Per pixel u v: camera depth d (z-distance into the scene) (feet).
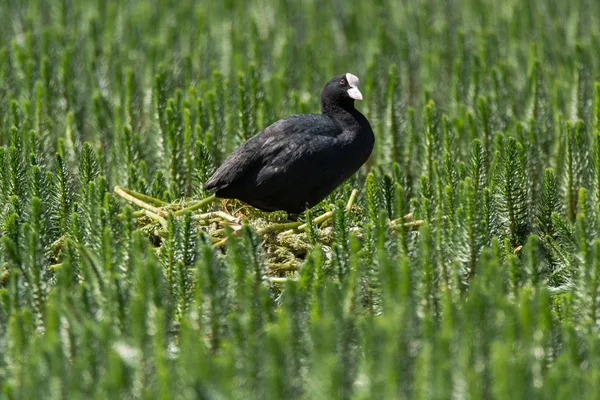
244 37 76.38
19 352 27.27
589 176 46.37
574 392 24.23
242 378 25.73
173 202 43.83
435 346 25.84
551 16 81.97
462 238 35.04
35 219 36.19
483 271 30.30
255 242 33.09
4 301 30.78
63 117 58.13
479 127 52.44
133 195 43.45
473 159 44.45
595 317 31.76
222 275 30.42
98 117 54.80
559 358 25.91
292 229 39.93
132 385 25.80
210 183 42.83
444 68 69.62
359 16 82.84
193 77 64.18
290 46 70.90
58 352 25.38
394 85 53.83
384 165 52.54
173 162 49.85
